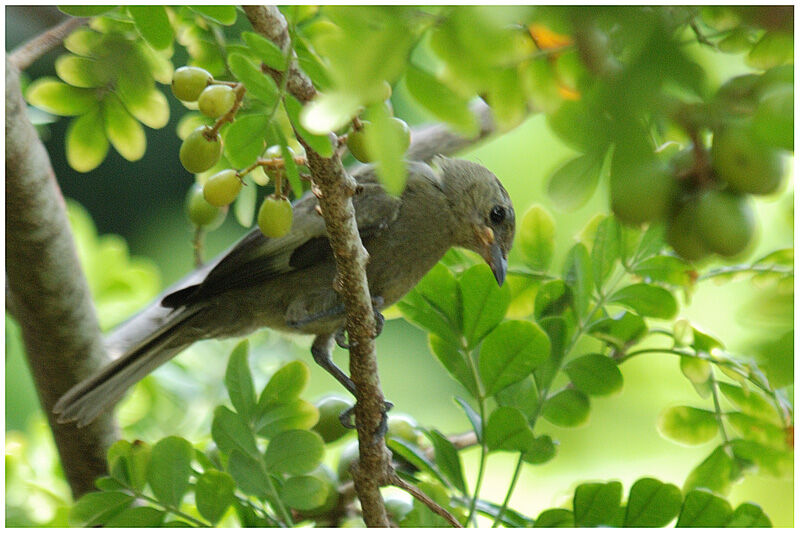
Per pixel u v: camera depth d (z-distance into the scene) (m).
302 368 6.11
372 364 5.79
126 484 5.92
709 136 3.80
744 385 6.20
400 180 3.17
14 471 6.80
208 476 5.76
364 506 5.94
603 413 9.08
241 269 8.13
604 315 6.67
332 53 3.04
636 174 3.29
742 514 5.59
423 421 12.12
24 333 7.04
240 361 6.12
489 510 6.13
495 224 8.38
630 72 2.88
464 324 6.29
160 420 8.09
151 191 15.29
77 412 7.13
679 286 6.60
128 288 8.87
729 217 3.56
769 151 3.28
